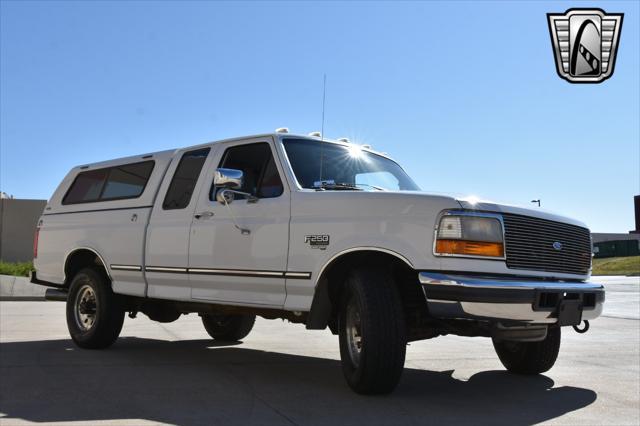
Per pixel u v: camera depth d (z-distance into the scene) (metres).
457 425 4.20
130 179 7.60
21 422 4.14
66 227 8.10
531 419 4.41
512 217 4.88
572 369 6.59
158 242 6.76
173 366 6.43
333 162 6.18
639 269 45.44
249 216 5.89
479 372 6.35
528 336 5.13
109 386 5.35
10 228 29.02
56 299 8.16
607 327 10.99
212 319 8.59
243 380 5.70
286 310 5.84
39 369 6.13
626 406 4.86
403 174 6.91
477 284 4.51
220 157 6.52
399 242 4.80
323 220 5.28
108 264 7.36
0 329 9.80
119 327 7.47
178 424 4.14
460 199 4.76
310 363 6.75
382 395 5.06
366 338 4.76
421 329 5.31
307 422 4.21
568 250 5.32
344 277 5.38
